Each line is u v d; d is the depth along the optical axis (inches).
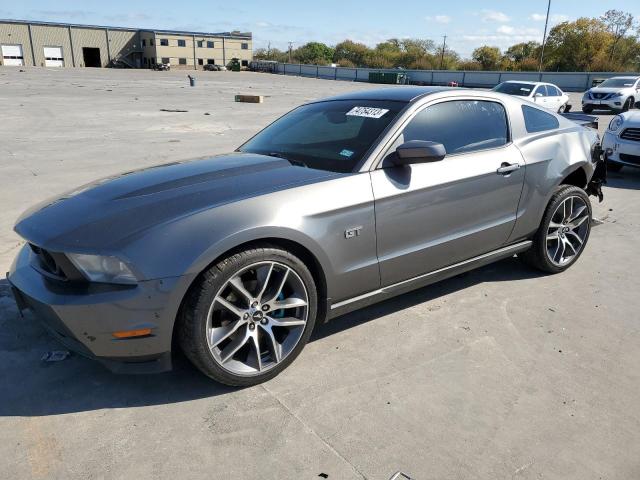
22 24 3095.5
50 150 378.6
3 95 885.2
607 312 142.7
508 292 154.7
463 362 117.5
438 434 94.5
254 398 104.3
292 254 106.5
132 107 741.9
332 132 134.6
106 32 3395.7
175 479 83.7
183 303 96.3
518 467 87.0
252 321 105.2
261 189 107.3
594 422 98.2
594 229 217.8
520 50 3351.4
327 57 4960.6
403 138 126.0
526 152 150.8
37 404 101.7
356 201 113.3
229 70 3479.3
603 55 2647.6
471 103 144.5
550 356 120.4
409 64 4084.6
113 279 92.5
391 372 113.4
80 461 87.2
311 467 86.4
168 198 104.8
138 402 102.8
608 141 318.3
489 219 142.8
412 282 131.2
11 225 204.2
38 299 95.8
